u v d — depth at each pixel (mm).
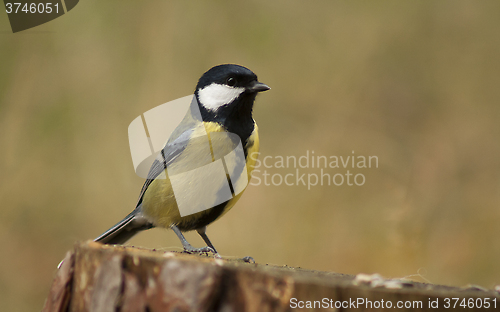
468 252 10484
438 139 12328
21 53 11914
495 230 10641
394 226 10898
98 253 3754
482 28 13023
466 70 12867
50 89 11914
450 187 11516
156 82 12516
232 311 3342
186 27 12992
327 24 13430
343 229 10945
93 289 3721
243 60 13094
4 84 11688
